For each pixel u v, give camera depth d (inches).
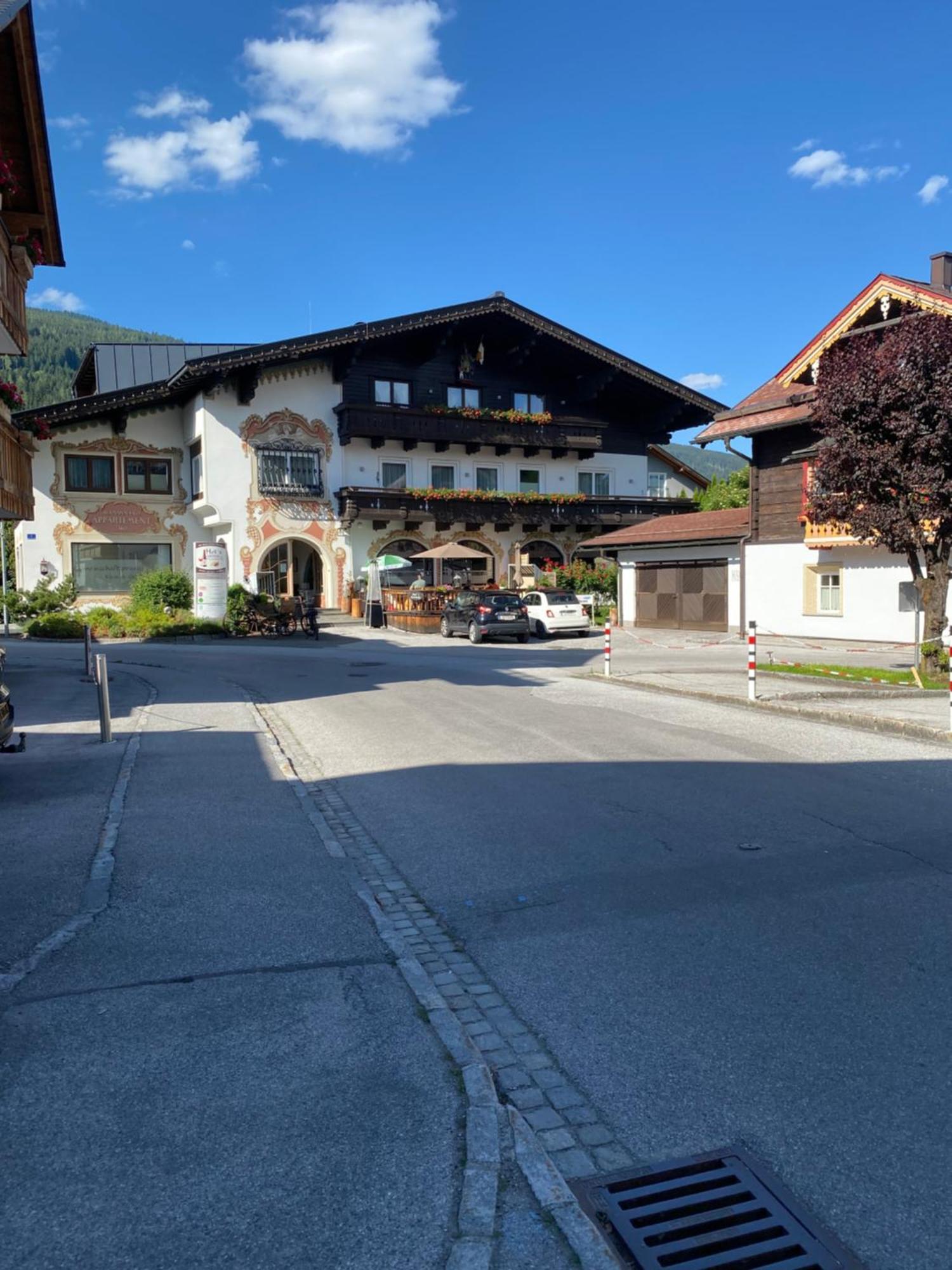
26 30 549.6
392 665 810.8
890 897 215.0
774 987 169.9
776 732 430.9
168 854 257.3
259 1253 103.7
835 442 581.3
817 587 962.7
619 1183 117.3
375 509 1421.0
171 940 195.5
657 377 1611.7
